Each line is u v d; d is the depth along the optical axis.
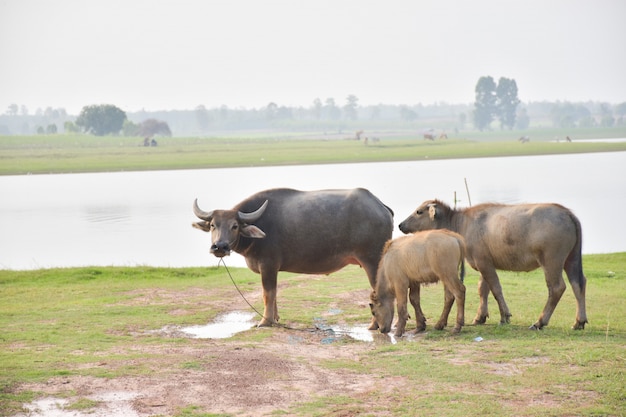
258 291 16.53
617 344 10.20
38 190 57.81
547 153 101.56
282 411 7.93
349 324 12.84
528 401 8.05
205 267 20.88
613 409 7.72
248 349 10.62
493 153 100.94
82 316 13.60
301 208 13.08
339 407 8.05
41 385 8.77
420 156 96.56
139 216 39.62
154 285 17.61
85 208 44.06
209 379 9.03
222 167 84.06
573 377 8.72
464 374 9.05
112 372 9.26
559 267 11.28
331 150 112.25
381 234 13.04
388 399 8.28
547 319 11.49
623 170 65.88
